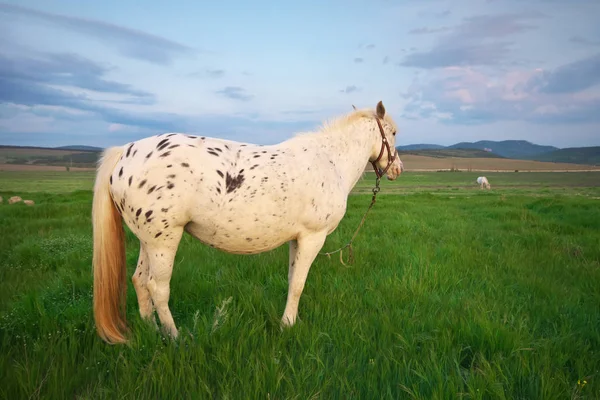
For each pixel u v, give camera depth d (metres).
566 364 3.19
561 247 7.49
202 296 4.44
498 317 3.73
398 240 7.94
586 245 7.82
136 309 4.01
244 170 3.39
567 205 14.21
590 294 4.90
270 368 2.75
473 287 5.07
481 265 6.12
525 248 7.44
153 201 3.11
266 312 3.96
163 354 2.82
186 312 4.00
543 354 3.15
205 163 3.25
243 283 4.78
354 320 3.69
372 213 12.52
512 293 4.88
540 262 6.41
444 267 5.73
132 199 3.12
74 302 3.96
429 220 11.23
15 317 3.47
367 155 4.57
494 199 19.34
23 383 2.47
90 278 4.74
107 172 3.29
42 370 2.72
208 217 3.31
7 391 2.41
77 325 3.47
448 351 3.22
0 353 2.88
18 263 5.54
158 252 3.26
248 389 2.53
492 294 4.74
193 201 3.21
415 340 3.35
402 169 5.09
